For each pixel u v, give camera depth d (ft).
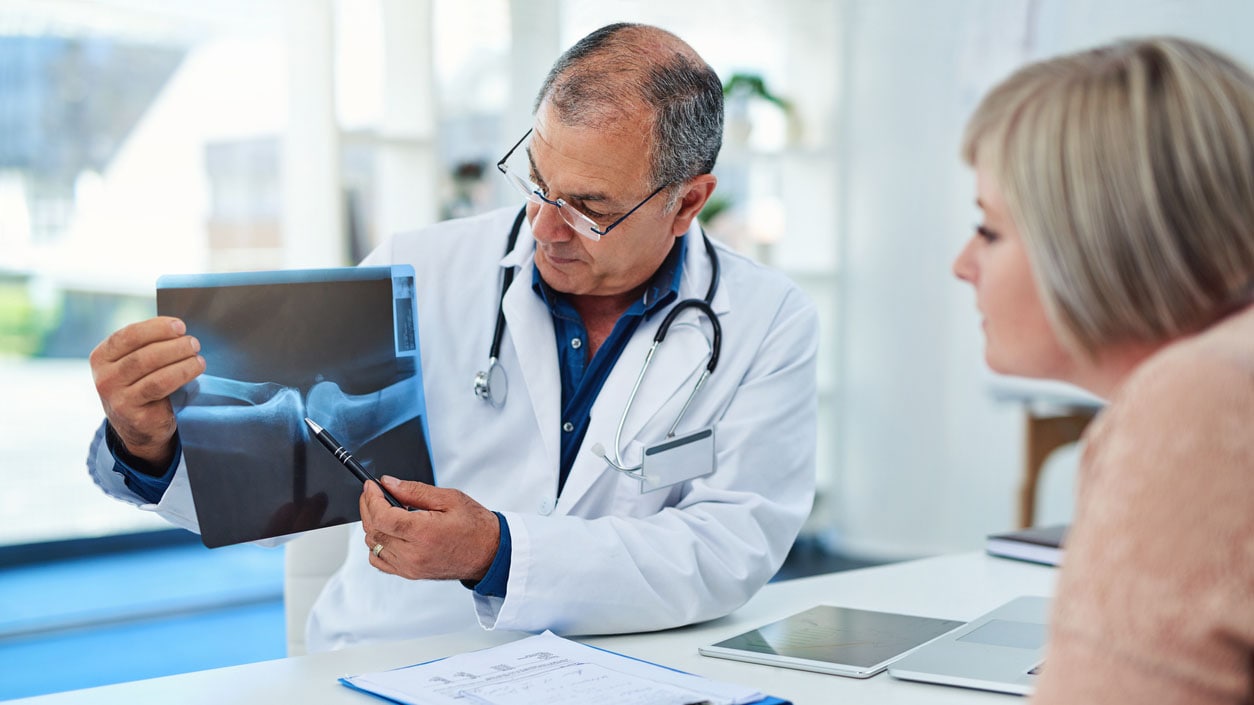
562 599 3.62
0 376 12.66
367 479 3.55
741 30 13.09
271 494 3.58
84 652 10.00
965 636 3.56
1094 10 10.88
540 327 4.57
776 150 12.78
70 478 12.97
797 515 4.36
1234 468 1.90
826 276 13.32
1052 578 4.54
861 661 3.33
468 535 3.53
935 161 12.43
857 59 12.92
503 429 4.50
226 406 3.54
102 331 13.28
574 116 4.04
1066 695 1.98
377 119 10.55
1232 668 1.89
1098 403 9.60
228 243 13.58
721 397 4.52
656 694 2.92
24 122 12.73
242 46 13.28
